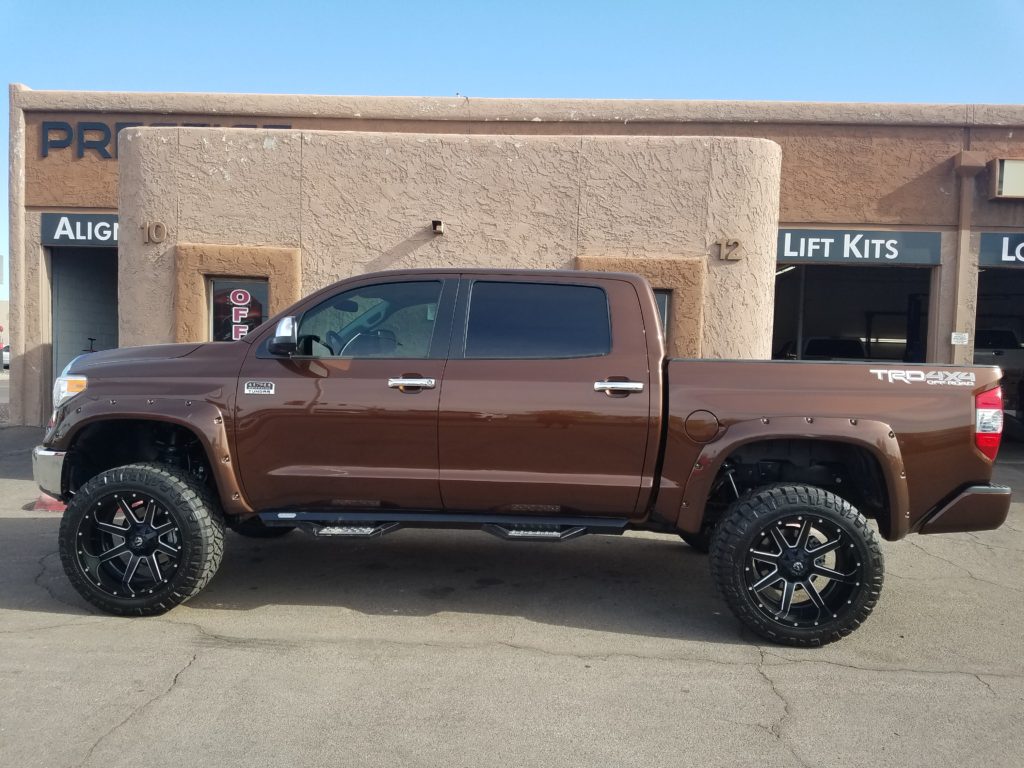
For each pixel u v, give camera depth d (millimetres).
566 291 4684
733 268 9352
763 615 4301
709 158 9320
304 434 4543
